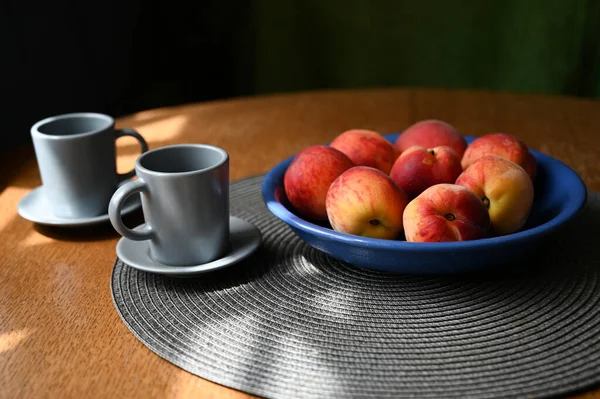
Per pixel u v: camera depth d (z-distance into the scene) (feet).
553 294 1.92
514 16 7.32
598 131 3.40
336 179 2.15
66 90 5.75
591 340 1.69
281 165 2.46
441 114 3.77
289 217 2.03
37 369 1.68
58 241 2.43
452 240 1.92
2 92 4.88
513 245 1.85
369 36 7.75
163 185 2.00
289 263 2.19
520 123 3.58
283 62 8.02
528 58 7.45
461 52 7.64
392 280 2.04
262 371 1.63
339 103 4.05
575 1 7.04
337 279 2.06
